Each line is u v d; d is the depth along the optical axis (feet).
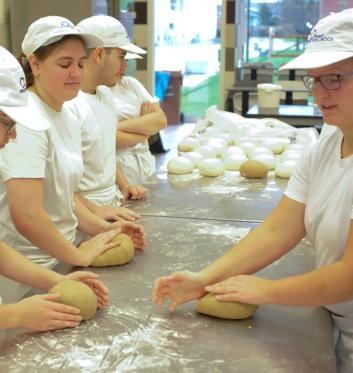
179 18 28.94
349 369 4.68
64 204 6.04
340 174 4.42
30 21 14.46
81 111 7.11
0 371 3.64
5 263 4.78
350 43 3.94
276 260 5.10
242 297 4.36
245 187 8.69
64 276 4.77
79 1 14.32
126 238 5.65
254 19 24.90
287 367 3.75
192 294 4.64
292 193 4.91
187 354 3.87
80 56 5.59
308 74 4.36
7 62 3.88
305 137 11.64
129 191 8.04
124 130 9.00
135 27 24.56
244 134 12.08
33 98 5.61
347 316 4.62
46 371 3.64
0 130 3.96
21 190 5.21
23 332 4.12
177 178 9.30
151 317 4.42
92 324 4.28
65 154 5.94
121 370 3.66
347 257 4.06
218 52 27.86
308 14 24.40
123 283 5.08
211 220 7.00
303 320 4.44
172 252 5.87
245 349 3.96
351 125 4.19
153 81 25.32
